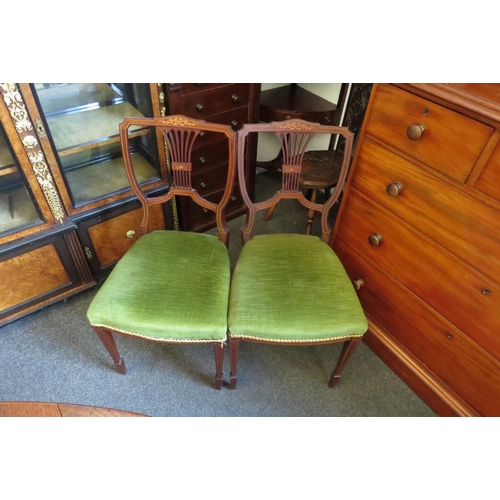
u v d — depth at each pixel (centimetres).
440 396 128
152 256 127
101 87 140
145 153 163
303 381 143
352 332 112
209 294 116
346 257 145
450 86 89
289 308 112
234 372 130
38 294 150
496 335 102
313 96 212
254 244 136
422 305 121
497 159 84
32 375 140
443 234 104
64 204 136
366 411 134
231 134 116
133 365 145
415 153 101
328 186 179
